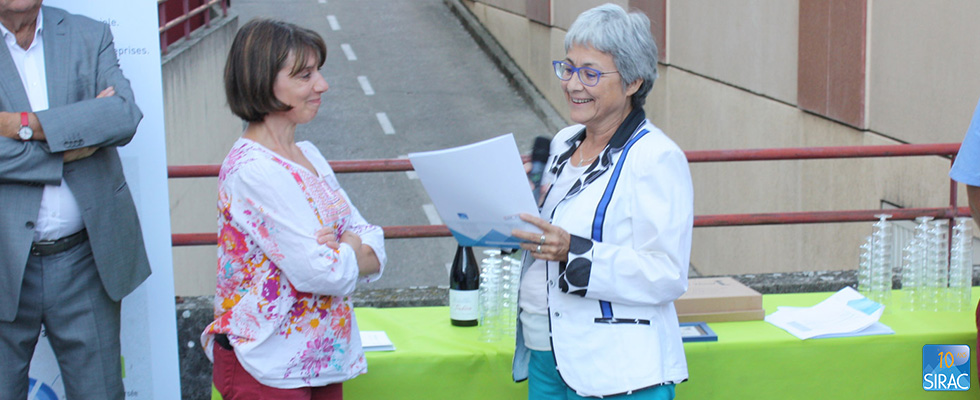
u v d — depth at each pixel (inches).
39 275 93.3
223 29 449.7
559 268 86.1
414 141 558.3
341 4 916.0
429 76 698.2
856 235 255.4
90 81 94.7
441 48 773.3
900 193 232.4
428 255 411.2
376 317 118.9
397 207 454.9
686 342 105.1
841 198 267.9
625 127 85.7
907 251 122.6
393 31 824.3
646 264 82.3
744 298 114.3
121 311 109.0
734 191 346.3
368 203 460.1
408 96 649.0
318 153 94.0
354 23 848.3
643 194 82.4
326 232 83.8
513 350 104.9
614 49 82.5
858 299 117.6
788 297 128.6
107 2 103.0
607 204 84.1
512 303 109.1
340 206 89.9
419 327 115.2
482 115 609.0
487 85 675.4
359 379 103.6
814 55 270.7
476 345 107.1
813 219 158.7
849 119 251.6
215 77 433.7
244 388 86.4
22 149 88.5
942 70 207.9
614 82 83.7
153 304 109.3
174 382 111.1
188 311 132.6
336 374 88.6
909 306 121.4
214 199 430.0
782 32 293.3
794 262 301.3
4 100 90.5
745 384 107.5
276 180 81.6
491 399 106.1
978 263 189.8
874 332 109.0
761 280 150.0
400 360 104.0
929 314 118.6
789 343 107.2
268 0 924.6
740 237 347.3
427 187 86.6
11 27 91.0
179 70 359.3
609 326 84.7
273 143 85.9
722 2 343.3
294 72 82.7
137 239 100.6
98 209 94.3
